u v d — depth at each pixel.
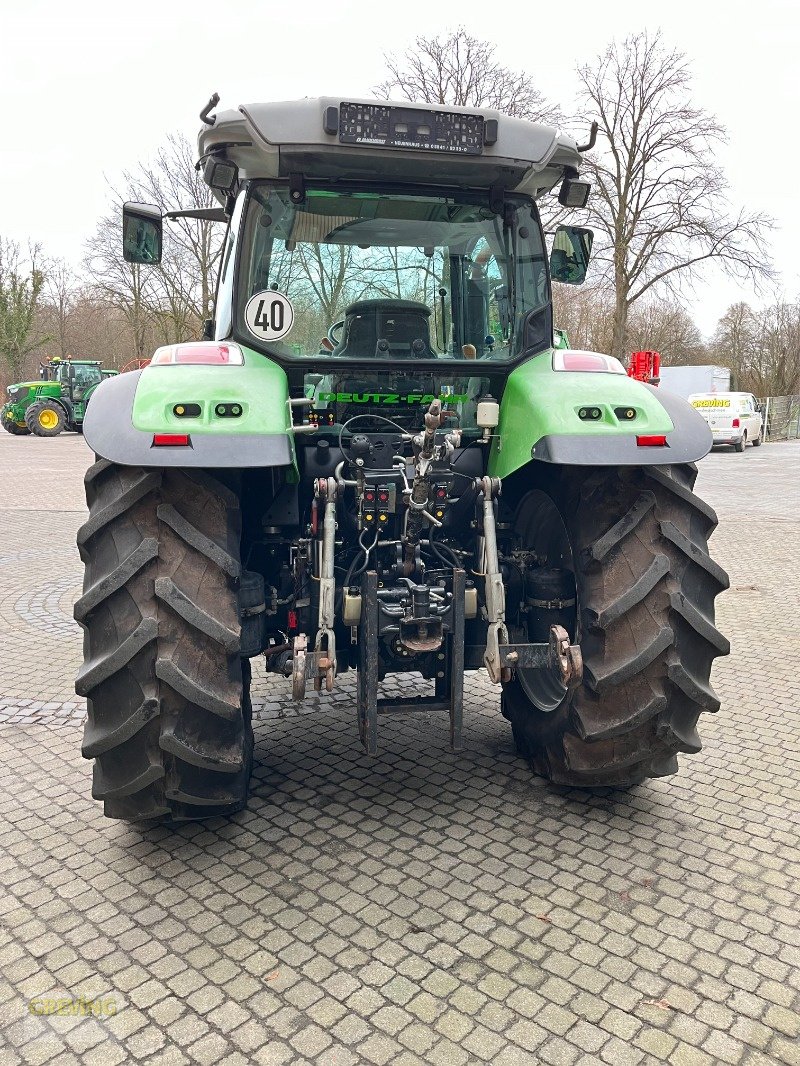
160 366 2.64
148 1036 2.01
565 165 3.04
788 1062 1.93
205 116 2.78
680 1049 1.96
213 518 2.51
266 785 3.30
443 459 2.75
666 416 2.70
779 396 35.78
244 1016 2.07
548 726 3.04
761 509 11.45
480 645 3.06
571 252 3.76
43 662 5.00
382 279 3.08
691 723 2.77
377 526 2.79
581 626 2.72
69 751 3.69
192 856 2.79
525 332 3.20
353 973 2.21
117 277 28.11
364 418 3.08
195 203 23.69
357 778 3.36
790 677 4.65
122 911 2.50
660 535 2.64
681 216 24.69
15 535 9.31
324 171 2.91
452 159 2.83
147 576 2.40
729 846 2.85
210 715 2.43
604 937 2.36
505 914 2.46
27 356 40.31
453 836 2.90
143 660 2.36
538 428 2.72
